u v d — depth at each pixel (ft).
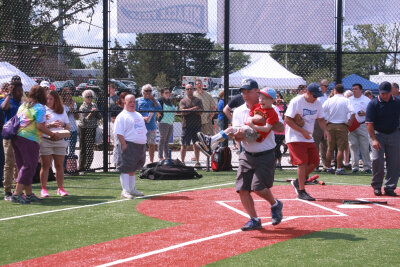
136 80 90.27
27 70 49.55
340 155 37.19
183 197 27.45
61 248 17.06
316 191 29.60
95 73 47.93
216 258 15.70
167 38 92.38
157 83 92.22
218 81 95.91
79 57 46.93
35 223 20.93
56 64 49.93
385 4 39.65
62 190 28.25
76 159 37.19
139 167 27.53
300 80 55.57
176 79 96.07
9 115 28.37
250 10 39.81
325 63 96.63
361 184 32.60
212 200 26.48
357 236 18.53
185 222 21.08
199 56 98.48
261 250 16.61
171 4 39.34
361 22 39.88
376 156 27.81
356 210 23.66
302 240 17.94
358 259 15.49
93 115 37.78
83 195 28.19
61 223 20.93
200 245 17.34
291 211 23.41
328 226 20.25
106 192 29.30
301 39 40.24
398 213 22.91
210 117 43.27
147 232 19.30
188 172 35.12
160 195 28.14
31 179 25.72
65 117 28.68
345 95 39.58
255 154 18.86
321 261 15.28
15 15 49.65
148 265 15.03
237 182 19.52
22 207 24.56
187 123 40.78
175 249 16.81
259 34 40.01
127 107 26.96
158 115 41.83
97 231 19.49
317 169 39.40
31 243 17.72
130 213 22.99
